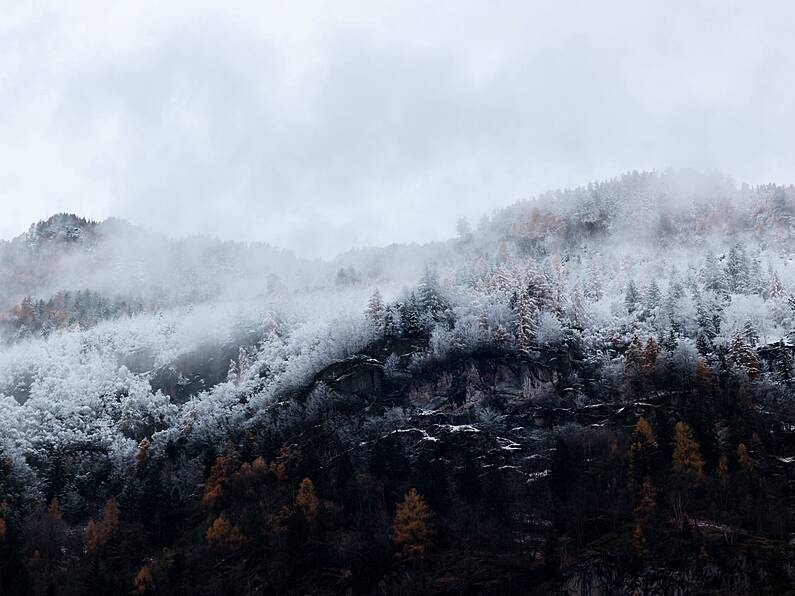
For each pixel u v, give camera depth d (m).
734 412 162.62
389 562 138.62
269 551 146.38
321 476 166.00
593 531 137.50
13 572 138.38
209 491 168.75
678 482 142.50
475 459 165.25
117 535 158.25
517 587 129.75
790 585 118.50
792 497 140.38
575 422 176.88
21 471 184.12
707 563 123.69
